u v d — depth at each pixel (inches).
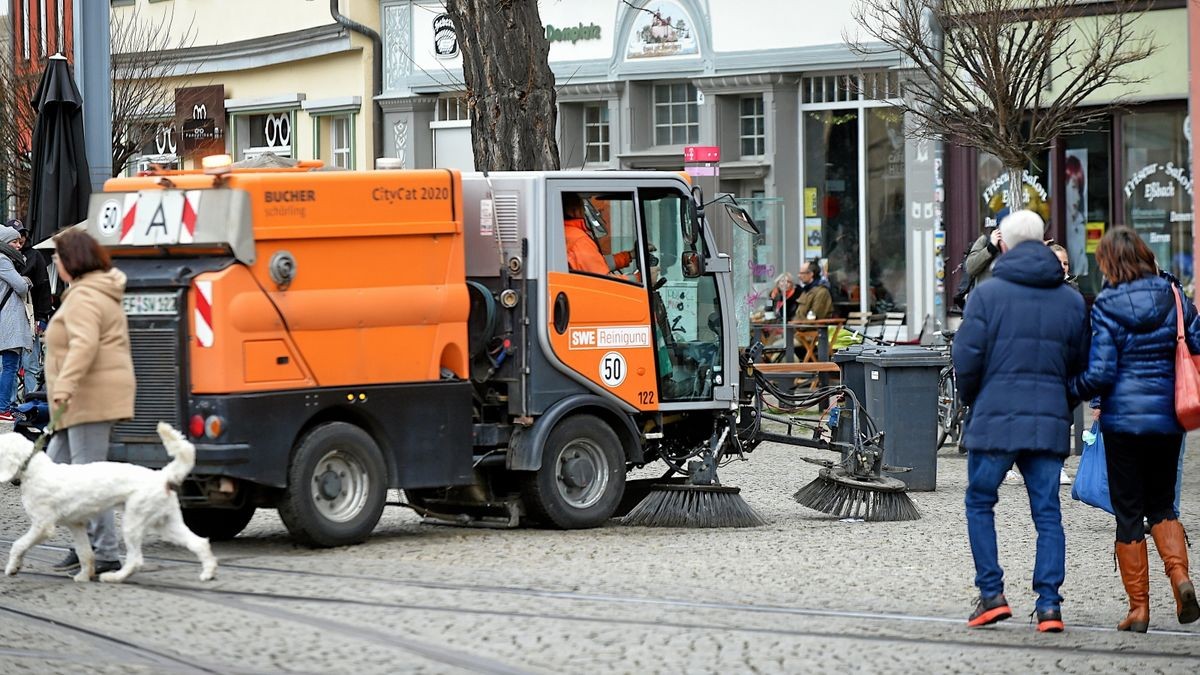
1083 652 407.2
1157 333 433.7
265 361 532.1
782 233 1176.8
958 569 525.0
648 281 620.7
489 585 484.1
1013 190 978.1
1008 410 423.2
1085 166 1082.7
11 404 946.1
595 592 475.5
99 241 555.5
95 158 892.0
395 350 559.5
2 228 959.0
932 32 1024.9
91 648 403.5
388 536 592.7
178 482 483.2
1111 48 1036.5
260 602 457.4
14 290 946.7
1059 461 429.1
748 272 1107.3
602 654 397.4
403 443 563.2
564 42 1295.5
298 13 1478.8
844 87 1180.5
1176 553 437.4
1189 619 434.9
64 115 826.8
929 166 1130.7
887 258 1168.8
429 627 425.7
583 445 606.9
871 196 1173.1
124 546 547.8
